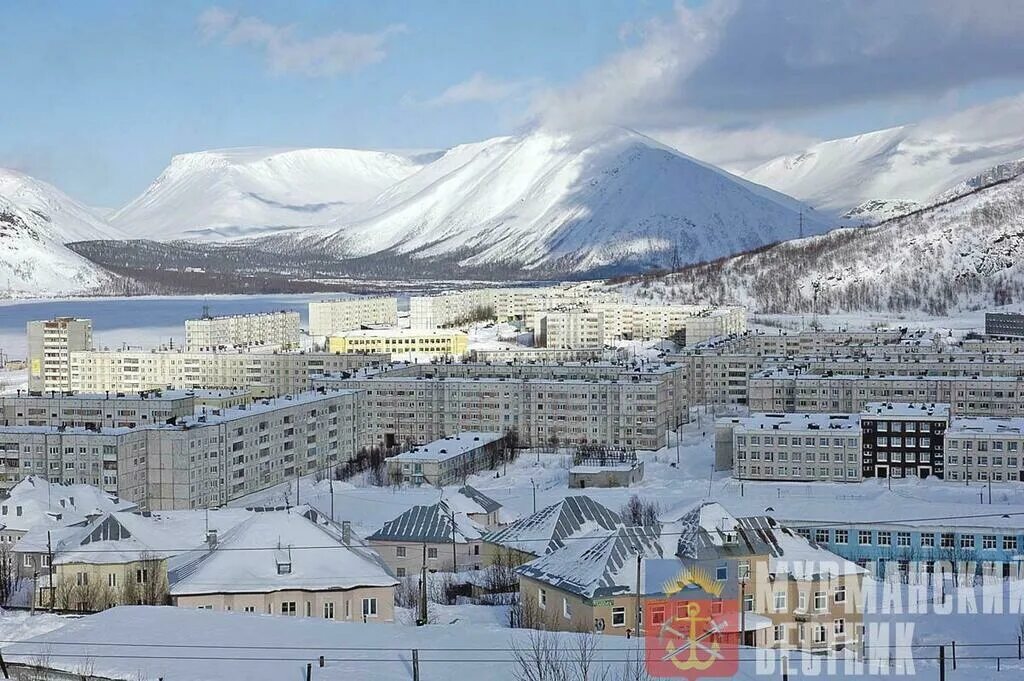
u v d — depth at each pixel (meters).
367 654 115.25
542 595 151.12
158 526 183.00
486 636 122.38
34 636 125.56
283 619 127.69
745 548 152.38
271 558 152.12
